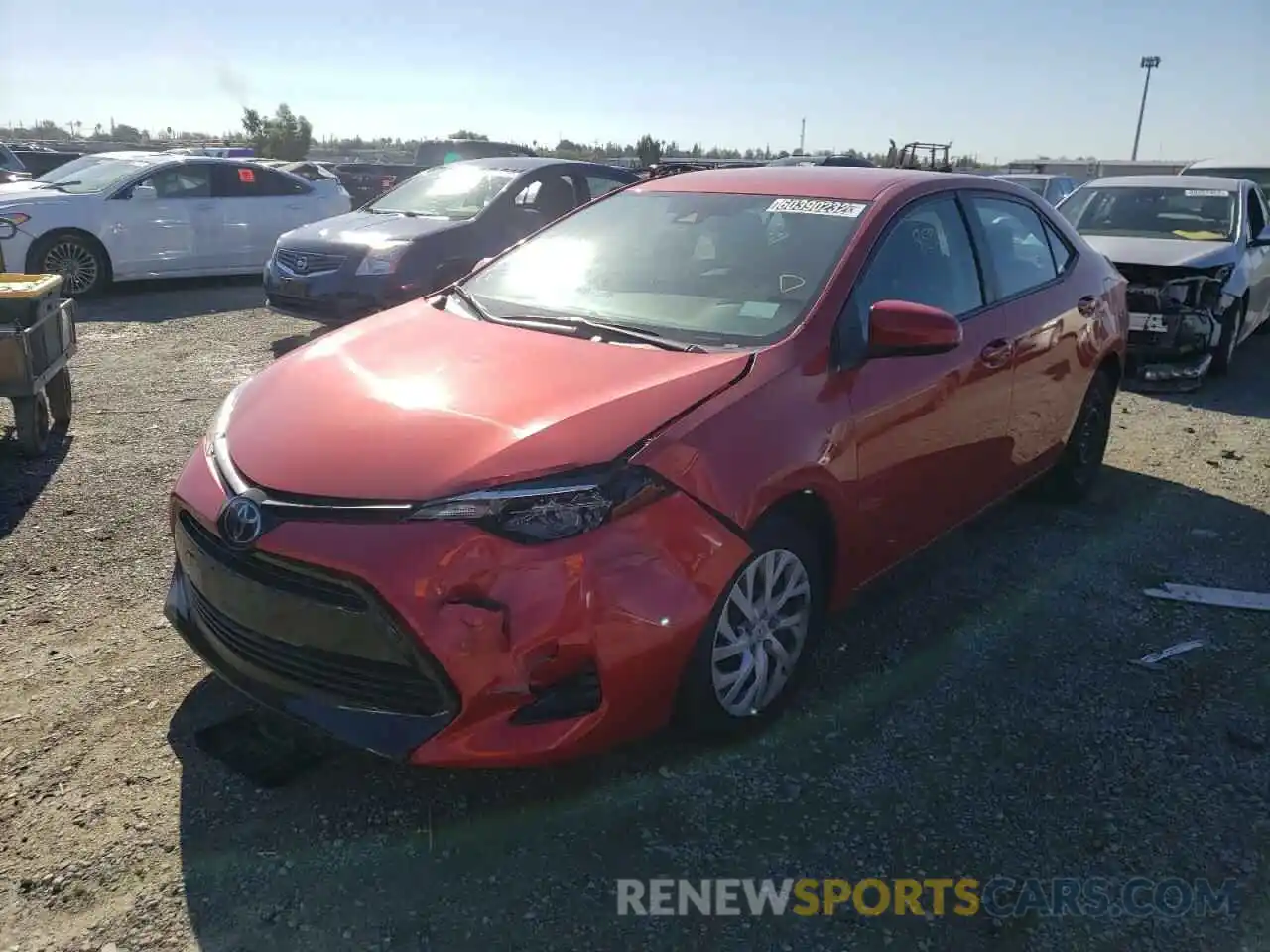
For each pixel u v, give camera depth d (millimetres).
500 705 2555
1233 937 2459
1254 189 9414
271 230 12523
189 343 8977
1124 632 3949
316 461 2721
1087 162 24250
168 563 4309
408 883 2566
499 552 2525
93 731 3125
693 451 2783
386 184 23359
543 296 3904
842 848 2729
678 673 2773
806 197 3961
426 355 3322
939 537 4047
